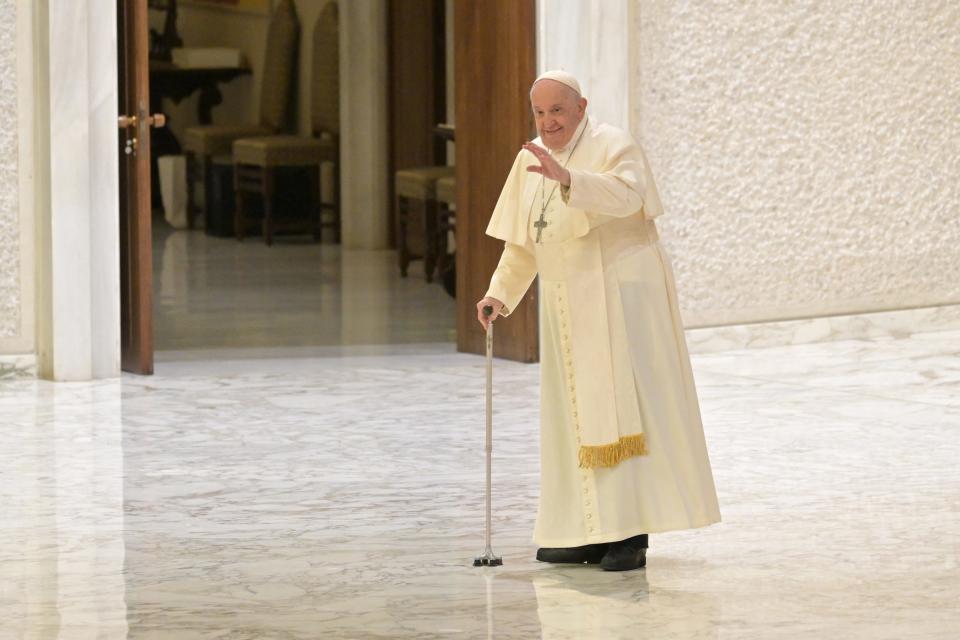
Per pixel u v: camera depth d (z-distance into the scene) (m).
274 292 43.50
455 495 21.19
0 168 29.58
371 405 27.69
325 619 15.82
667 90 33.28
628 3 32.47
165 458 23.48
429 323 38.00
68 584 17.11
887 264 36.22
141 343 30.59
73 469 22.75
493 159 32.19
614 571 17.48
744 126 34.19
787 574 17.38
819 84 34.91
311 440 24.78
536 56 31.48
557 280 17.14
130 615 16.00
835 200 35.38
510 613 15.98
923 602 16.31
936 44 36.38
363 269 48.59
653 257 17.20
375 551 18.42
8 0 29.41
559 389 17.28
